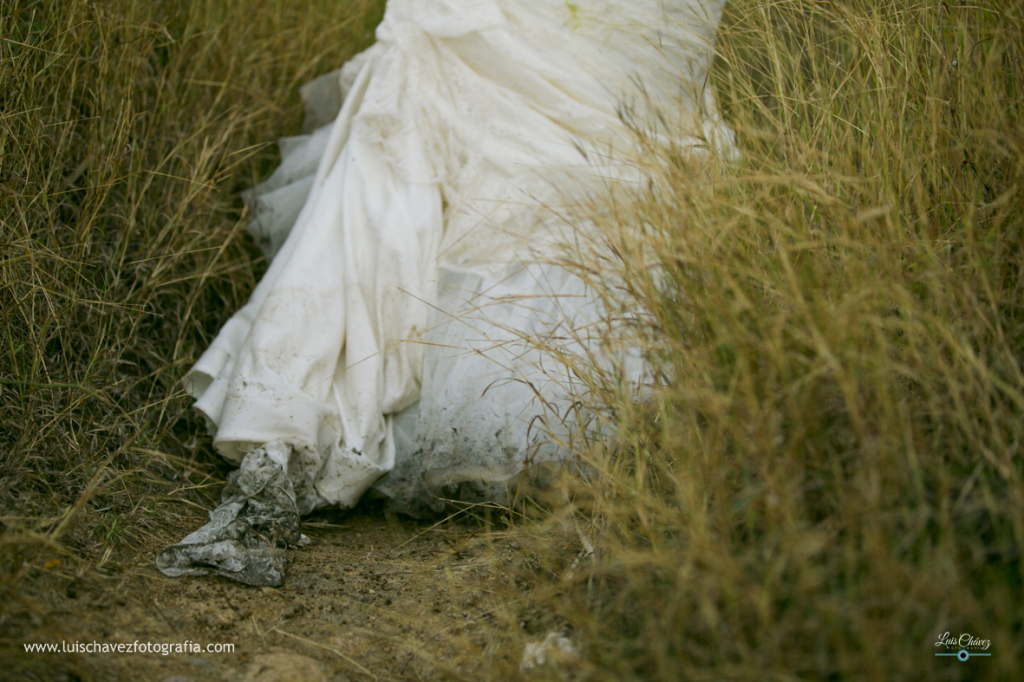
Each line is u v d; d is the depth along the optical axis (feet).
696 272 4.93
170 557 5.43
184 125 8.70
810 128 6.24
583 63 7.58
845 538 3.85
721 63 7.36
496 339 6.59
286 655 4.79
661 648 3.81
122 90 7.80
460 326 6.79
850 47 6.30
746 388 4.09
